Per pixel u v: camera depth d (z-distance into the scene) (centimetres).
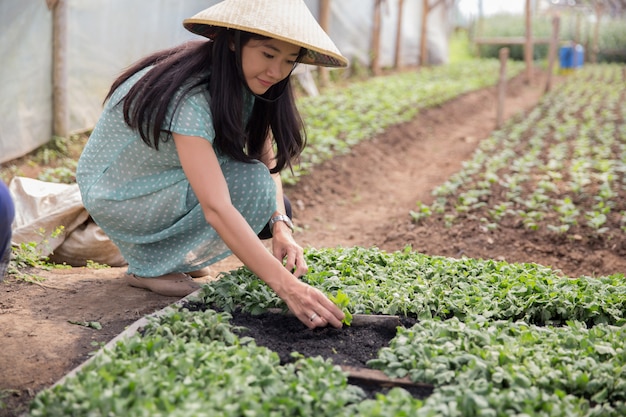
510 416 246
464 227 641
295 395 250
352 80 1544
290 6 319
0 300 375
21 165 716
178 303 346
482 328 321
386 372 285
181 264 375
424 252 594
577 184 764
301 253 365
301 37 307
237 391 250
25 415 248
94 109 831
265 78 325
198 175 322
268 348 308
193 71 329
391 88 1445
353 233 667
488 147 1052
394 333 334
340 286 369
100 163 370
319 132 953
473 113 1409
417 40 1997
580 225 634
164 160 354
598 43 2836
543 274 415
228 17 309
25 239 471
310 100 1190
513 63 2402
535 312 355
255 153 385
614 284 400
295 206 719
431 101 1341
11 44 686
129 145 356
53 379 294
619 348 303
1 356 310
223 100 327
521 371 276
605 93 1700
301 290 315
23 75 711
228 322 328
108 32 823
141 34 871
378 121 1109
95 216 377
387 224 687
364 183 850
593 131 1148
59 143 761
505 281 385
